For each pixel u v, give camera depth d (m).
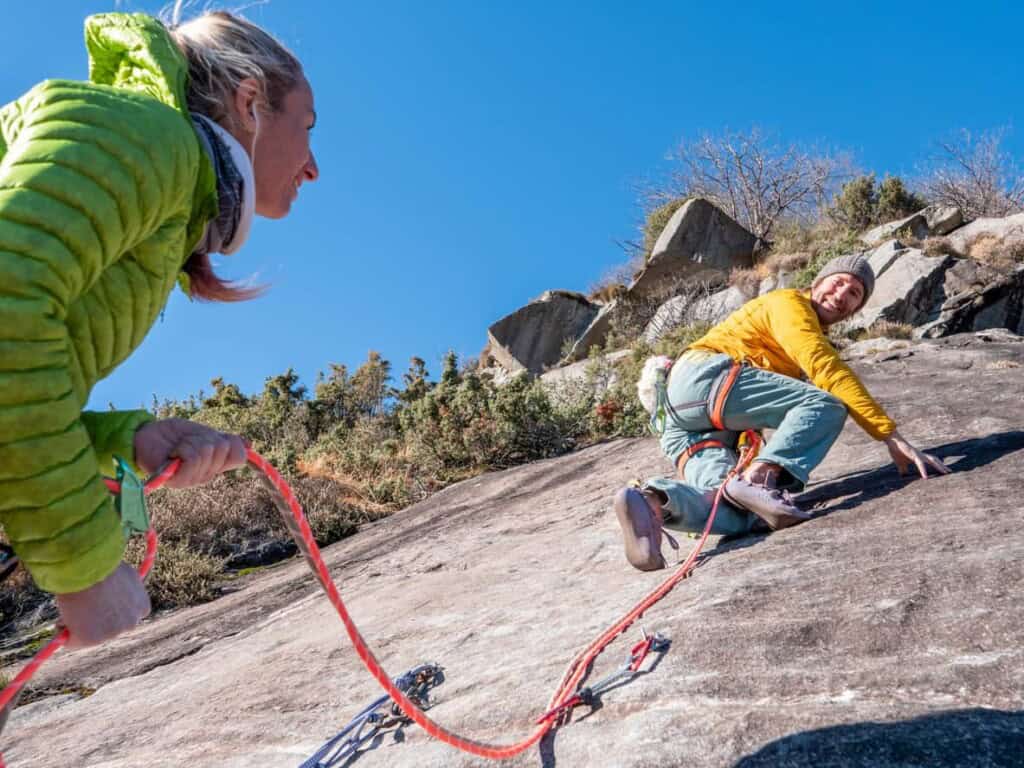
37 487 0.98
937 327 15.66
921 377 7.03
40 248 0.97
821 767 1.47
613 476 6.64
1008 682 1.64
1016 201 24.80
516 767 1.83
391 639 3.30
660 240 21.53
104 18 1.29
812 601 2.25
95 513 1.02
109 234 1.04
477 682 2.44
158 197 1.11
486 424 11.69
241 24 1.42
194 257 1.40
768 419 3.51
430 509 8.35
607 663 2.20
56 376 0.98
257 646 4.09
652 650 2.15
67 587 1.04
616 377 15.69
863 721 1.57
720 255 21.30
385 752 2.10
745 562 2.84
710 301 20.17
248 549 8.28
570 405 12.71
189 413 15.44
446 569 4.80
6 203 0.97
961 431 4.49
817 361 3.46
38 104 1.07
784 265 20.09
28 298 0.96
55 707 4.05
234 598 6.34
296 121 1.45
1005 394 5.41
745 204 29.28
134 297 1.14
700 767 1.56
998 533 2.51
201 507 8.70
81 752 2.92
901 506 3.10
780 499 3.17
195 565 7.45
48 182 1.00
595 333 21.08
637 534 3.00
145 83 1.26
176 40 1.34
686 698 1.85
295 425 14.92
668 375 3.70
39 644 6.16
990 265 16.52
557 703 2.00
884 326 15.62
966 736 1.47
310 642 3.67
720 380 3.51
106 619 1.08
